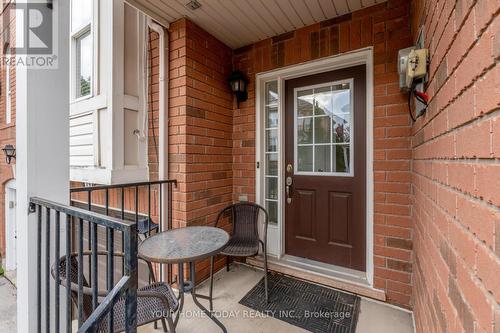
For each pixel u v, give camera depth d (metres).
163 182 2.13
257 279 2.31
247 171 2.64
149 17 2.09
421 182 1.37
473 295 0.56
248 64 2.62
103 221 0.86
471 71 0.59
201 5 1.98
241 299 2.00
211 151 2.44
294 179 2.54
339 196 2.32
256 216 2.45
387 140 1.91
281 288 2.15
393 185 1.88
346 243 2.29
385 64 1.92
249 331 1.65
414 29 1.66
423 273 1.27
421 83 1.23
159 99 2.26
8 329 2.04
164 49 2.21
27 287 1.28
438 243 0.93
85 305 1.14
